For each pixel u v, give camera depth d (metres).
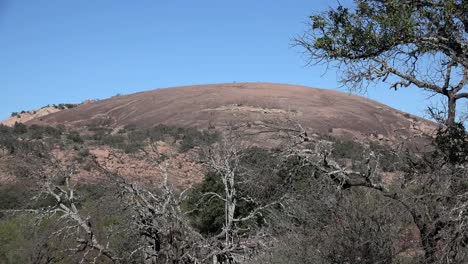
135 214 15.16
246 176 15.71
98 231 18.16
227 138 16.78
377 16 8.82
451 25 8.71
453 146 9.45
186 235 14.64
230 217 15.90
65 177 18.66
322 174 11.91
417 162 10.71
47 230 19.48
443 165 9.79
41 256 20.91
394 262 11.66
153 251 14.79
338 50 9.15
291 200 13.20
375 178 11.51
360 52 9.32
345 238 12.09
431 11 8.82
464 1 8.52
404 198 10.65
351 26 9.07
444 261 8.91
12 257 22.45
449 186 9.39
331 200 12.34
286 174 13.00
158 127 57.31
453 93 10.55
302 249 12.81
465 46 8.92
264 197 15.41
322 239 12.56
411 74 10.34
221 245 15.59
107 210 16.05
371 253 11.83
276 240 14.14
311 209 12.98
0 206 25.47
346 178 11.63
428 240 9.80
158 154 18.28
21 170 18.59
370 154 11.51
